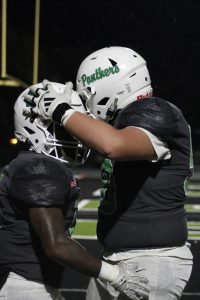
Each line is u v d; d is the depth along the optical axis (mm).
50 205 3725
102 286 4668
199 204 19953
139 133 4113
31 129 4125
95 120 4031
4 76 30547
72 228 4035
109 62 4711
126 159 4082
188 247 4590
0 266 3934
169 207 4406
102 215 4543
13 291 3871
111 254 4520
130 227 4398
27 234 3873
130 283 3873
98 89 4719
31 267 3871
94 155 35562
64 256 3686
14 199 3854
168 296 4418
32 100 4117
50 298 3908
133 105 4309
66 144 4125
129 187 4398
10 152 36500
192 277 9078
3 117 37656
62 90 4191
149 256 4383
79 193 4043
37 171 3803
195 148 43656
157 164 4359
